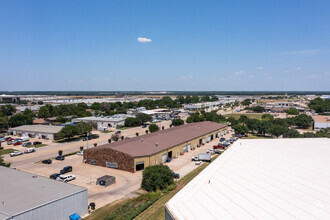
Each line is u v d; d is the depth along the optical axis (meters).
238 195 18.16
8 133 75.75
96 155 44.59
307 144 34.69
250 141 36.97
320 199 17.02
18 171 32.06
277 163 25.67
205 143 65.25
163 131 61.16
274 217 14.84
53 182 28.23
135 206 27.81
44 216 22.52
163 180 33.50
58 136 66.12
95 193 32.47
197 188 19.77
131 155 40.81
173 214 15.73
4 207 21.75
